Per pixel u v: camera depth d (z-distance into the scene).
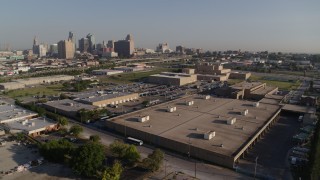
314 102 140.88
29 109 125.00
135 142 86.75
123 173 67.94
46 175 66.62
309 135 95.25
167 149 83.44
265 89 176.38
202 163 74.75
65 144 76.62
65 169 69.94
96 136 87.19
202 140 82.94
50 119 111.31
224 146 78.69
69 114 118.75
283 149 84.88
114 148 75.44
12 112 116.25
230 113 112.38
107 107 135.75
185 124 97.56
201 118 104.94
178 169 70.88
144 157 77.31
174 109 115.25
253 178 67.19
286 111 125.38
